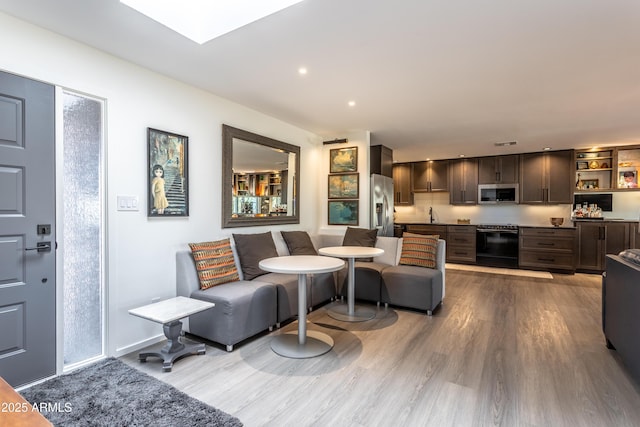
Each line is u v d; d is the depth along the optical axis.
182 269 2.82
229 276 3.04
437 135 4.91
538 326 3.10
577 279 5.21
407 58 2.44
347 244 4.30
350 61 2.50
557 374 2.20
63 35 2.16
